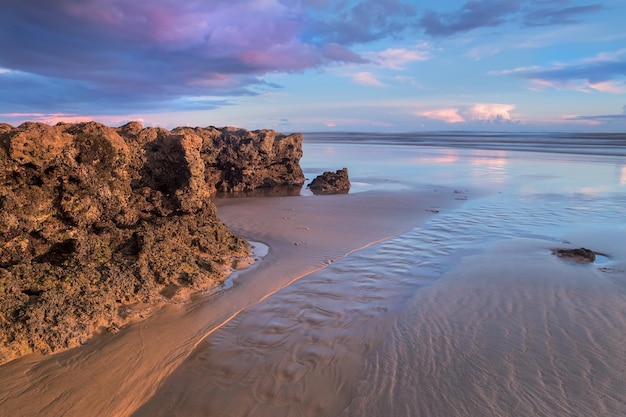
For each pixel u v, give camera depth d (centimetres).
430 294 998
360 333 828
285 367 718
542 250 1300
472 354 739
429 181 2859
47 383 651
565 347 750
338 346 782
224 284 1052
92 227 1024
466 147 6488
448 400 623
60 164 918
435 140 9569
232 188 2484
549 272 1109
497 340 781
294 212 1872
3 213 842
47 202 923
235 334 823
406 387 657
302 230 1559
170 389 662
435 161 4219
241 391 657
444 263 1212
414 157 4716
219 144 2467
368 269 1170
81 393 637
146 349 757
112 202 1063
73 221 955
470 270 1141
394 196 2278
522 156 4612
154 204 1225
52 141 888
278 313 910
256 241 1423
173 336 806
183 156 1248
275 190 2534
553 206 1959
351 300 976
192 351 762
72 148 941
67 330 751
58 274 850
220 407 623
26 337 714
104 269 925
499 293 986
